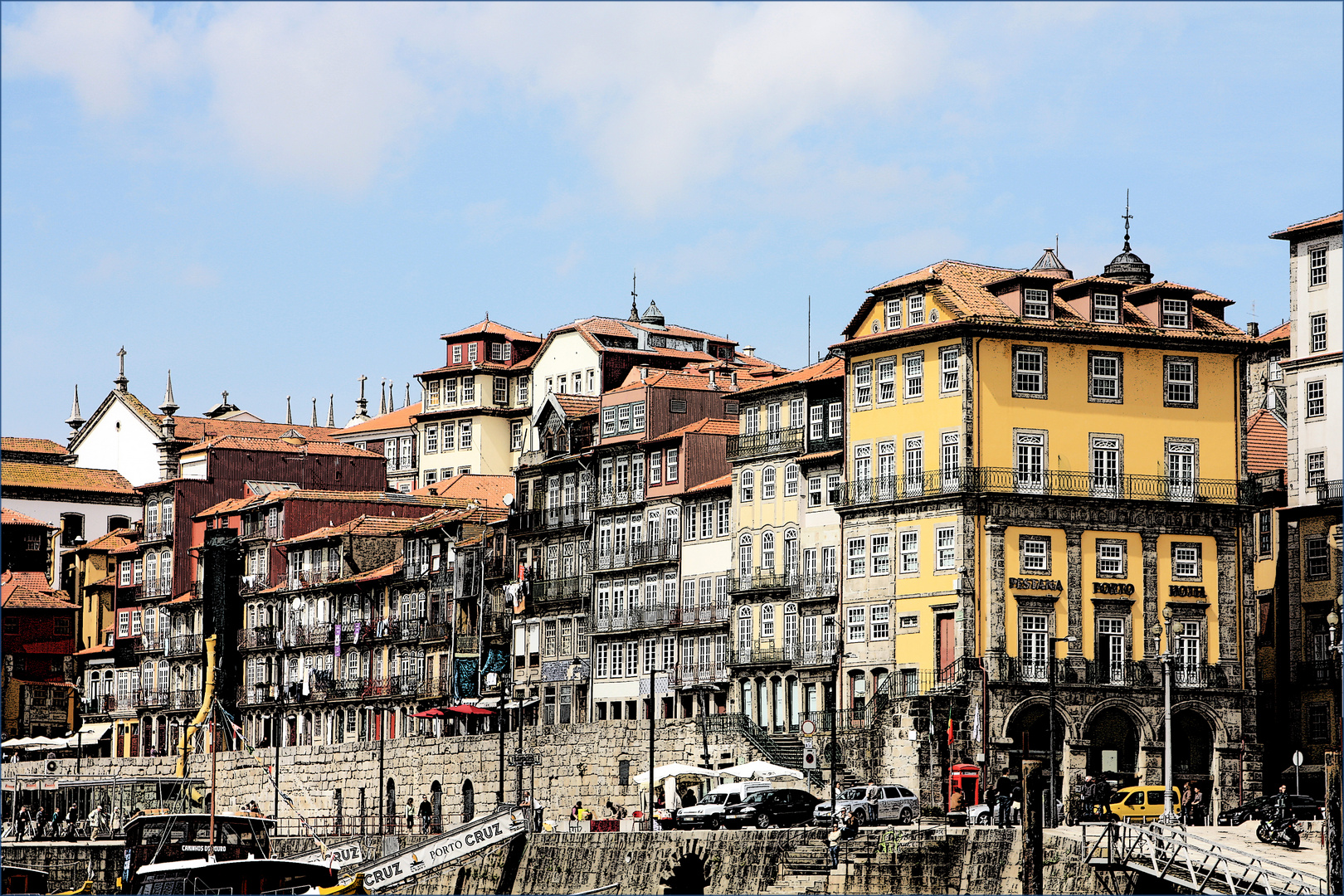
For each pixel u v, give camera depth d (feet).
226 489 632.79
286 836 399.85
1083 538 392.27
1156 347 401.49
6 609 638.12
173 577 619.67
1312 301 412.36
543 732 438.40
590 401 513.04
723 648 443.32
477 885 336.49
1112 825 281.74
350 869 326.44
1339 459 403.75
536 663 493.77
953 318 393.50
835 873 306.35
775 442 433.89
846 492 410.11
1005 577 386.93
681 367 578.66
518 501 512.22
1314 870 265.75
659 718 458.09
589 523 485.15
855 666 405.39
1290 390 415.64
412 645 526.57
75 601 655.35
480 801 450.71
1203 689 392.27
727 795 344.90
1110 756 387.34
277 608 581.94
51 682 643.45
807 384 428.15
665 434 472.44
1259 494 413.80
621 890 321.32
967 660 382.42
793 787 349.20
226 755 529.86
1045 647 386.93
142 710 606.96
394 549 563.07
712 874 314.35
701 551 451.94
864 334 413.80
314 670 561.02
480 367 650.84
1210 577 398.21
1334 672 397.60
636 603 468.34
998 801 333.62
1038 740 384.47
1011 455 391.24
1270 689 414.62
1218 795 389.80
